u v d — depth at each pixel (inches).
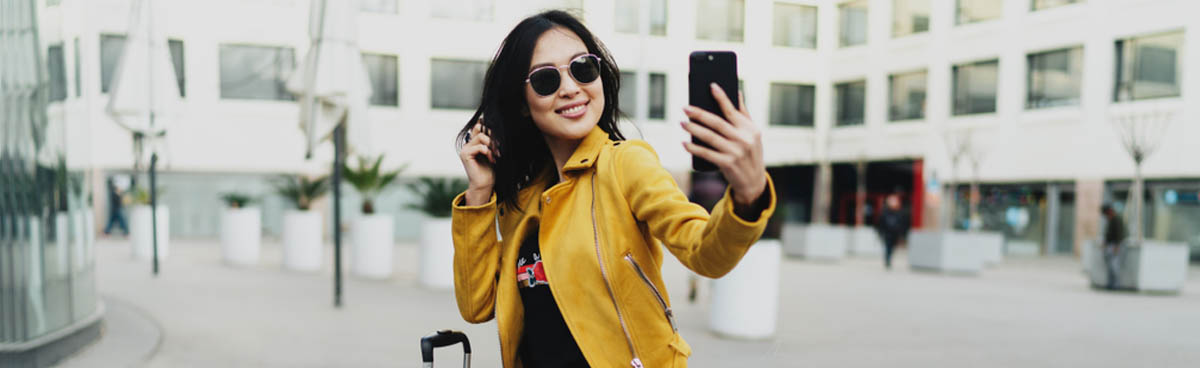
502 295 66.0
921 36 866.1
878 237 856.9
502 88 66.9
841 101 847.1
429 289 398.0
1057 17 822.5
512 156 68.5
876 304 380.5
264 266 518.0
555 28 65.6
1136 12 767.7
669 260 580.4
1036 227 865.5
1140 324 334.6
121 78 388.2
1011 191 883.4
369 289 393.7
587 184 62.6
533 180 70.2
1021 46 850.1
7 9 185.8
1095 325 327.9
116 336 241.1
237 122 836.0
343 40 334.6
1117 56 789.9
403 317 301.3
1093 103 800.3
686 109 47.0
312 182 519.2
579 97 63.2
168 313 297.7
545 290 63.9
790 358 237.3
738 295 268.1
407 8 806.5
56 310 206.2
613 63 69.2
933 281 532.7
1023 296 445.1
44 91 201.5
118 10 661.9
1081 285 532.4
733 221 47.1
